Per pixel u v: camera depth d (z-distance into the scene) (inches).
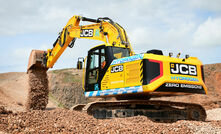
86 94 392.2
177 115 363.9
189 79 342.6
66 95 989.8
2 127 230.7
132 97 365.7
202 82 355.6
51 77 1085.1
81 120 276.5
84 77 409.4
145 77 316.8
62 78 1085.8
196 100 811.4
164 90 319.3
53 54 508.4
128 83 333.1
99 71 374.0
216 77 869.2
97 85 373.7
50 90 1001.5
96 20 453.4
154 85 313.9
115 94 345.4
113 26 406.6
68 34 470.9
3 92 823.7
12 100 762.2
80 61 411.2
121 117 350.9
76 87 1040.2
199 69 360.2
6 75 1209.4
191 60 358.3
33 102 498.6
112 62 358.6
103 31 422.6
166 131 243.3
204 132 249.4
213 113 575.8
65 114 301.4
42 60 522.0
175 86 327.9
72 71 1197.1
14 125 235.8
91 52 398.9
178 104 361.1
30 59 530.6
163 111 356.2
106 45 370.6
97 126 257.0
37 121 257.0
